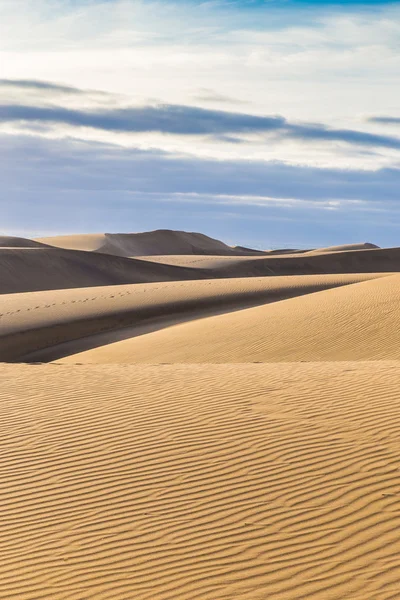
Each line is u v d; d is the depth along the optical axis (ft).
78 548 19.80
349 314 77.97
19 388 39.75
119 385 39.34
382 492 21.62
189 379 40.09
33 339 98.07
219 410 31.83
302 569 17.56
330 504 21.16
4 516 22.43
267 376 39.70
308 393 34.19
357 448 25.49
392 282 96.78
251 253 497.05
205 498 22.40
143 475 24.72
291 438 27.14
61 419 32.30
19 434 30.40
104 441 28.63
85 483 24.48
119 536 20.33
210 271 271.69
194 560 18.54
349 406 31.17
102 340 97.96
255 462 24.98
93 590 17.37
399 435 26.58
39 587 17.74
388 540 18.66
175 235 485.15
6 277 219.00
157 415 31.81
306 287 146.00
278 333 75.92
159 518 21.27
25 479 25.27
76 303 121.19
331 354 66.13
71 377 42.98
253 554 18.60
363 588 16.33
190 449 26.81
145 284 156.87
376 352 64.28
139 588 17.30
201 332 83.76
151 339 86.02
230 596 16.48
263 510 21.20
